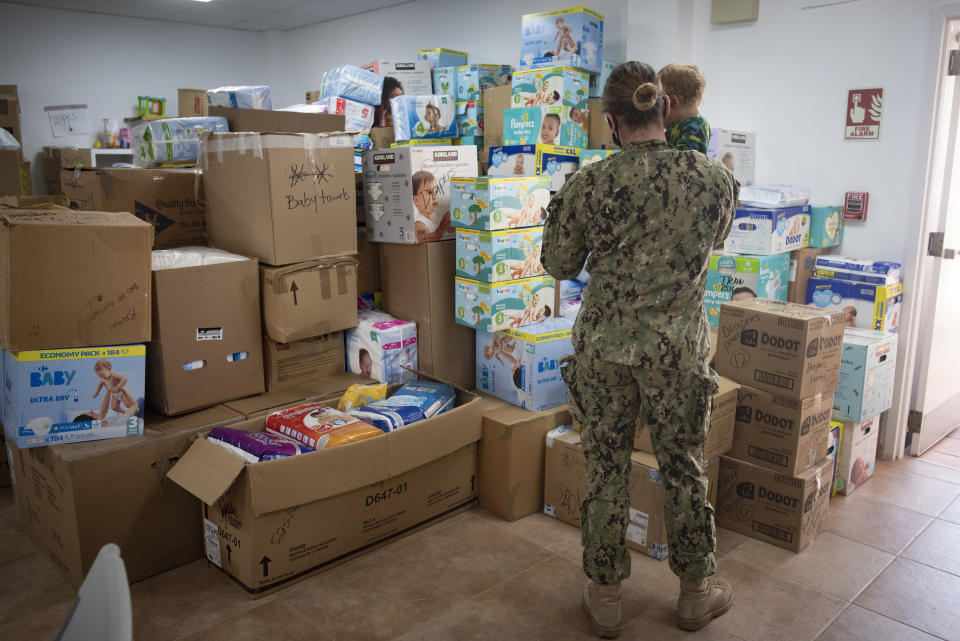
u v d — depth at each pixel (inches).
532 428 99.2
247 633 74.4
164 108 276.8
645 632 74.4
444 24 213.0
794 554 90.8
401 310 114.4
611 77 66.2
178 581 84.9
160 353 88.4
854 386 104.0
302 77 287.4
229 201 101.6
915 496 108.1
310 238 99.6
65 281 77.4
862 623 76.0
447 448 94.3
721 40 141.2
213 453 80.2
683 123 81.7
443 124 164.1
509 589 82.7
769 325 89.7
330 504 84.8
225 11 252.4
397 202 107.6
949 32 113.2
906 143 119.6
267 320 99.2
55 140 256.4
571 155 128.4
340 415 89.9
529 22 152.2
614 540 71.2
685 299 65.6
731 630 74.8
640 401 70.7
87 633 26.5
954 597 81.0
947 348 128.2
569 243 69.7
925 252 120.3
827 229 125.7
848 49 124.3
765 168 139.0
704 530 71.3
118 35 265.0
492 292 99.9
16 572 86.3
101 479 80.1
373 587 83.0
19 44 244.7
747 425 93.9
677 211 63.5
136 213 106.1
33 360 77.2
